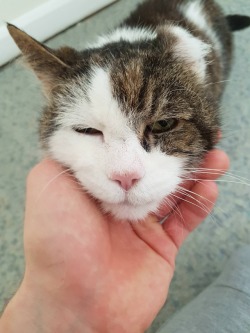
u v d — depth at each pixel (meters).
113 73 0.14
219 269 0.20
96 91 0.13
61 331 0.13
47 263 0.13
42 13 0.29
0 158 0.25
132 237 0.15
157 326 0.19
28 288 0.13
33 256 0.13
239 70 0.27
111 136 0.13
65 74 0.15
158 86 0.13
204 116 0.15
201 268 0.20
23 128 0.26
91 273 0.13
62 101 0.14
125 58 0.14
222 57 0.23
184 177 0.14
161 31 0.16
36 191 0.13
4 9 0.27
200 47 0.16
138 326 0.13
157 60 0.14
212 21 0.24
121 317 0.13
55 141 0.14
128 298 0.13
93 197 0.14
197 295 0.19
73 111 0.14
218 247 0.21
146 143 0.13
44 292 0.13
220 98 0.23
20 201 0.24
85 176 0.13
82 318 0.13
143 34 0.18
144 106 0.13
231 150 0.24
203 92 0.15
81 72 0.14
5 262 0.22
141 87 0.13
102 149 0.13
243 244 0.21
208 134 0.15
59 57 0.15
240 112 0.25
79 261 0.13
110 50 0.15
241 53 0.28
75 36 0.30
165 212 0.15
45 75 0.15
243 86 0.26
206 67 0.17
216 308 0.17
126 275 0.14
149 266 0.14
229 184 0.22
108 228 0.14
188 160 0.14
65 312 0.13
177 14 0.21
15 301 0.13
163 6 0.22
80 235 0.13
